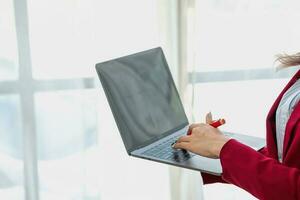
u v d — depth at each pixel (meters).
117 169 1.97
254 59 2.04
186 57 1.90
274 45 2.04
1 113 1.78
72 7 1.75
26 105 1.80
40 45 1.76
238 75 2.04
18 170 1.85
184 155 1.02
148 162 2.00
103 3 1.80
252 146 1.10
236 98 2.07
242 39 2.00
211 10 1.94
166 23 1.87
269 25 2.02
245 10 1.98
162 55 1.33
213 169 0.92
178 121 1.25
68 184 1.92
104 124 1.91
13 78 1.76
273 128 0.94
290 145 0.81
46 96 1.82
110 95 1.08
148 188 2.04
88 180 1.93
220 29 1.97
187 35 1.88
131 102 1.13
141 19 1.86
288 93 0.93
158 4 1.85
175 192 2.05
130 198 2.02
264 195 0.78
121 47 1.85
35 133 1.83
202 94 2.02
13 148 1.82
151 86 1.22
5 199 1.86
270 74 2.07
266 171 0.78
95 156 1.92
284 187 0.75
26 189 1.87
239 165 0.81
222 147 0.85
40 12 1.74
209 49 1.98
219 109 2.05
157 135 1.15
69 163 1.90
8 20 1.71
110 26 1.83
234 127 2.09
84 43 1.79
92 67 1.82
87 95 1.85
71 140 1.88
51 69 1.79
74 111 1.86
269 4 2.00
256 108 2.10
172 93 1.28
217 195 2.12
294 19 2.04
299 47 2.07
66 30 1.77
